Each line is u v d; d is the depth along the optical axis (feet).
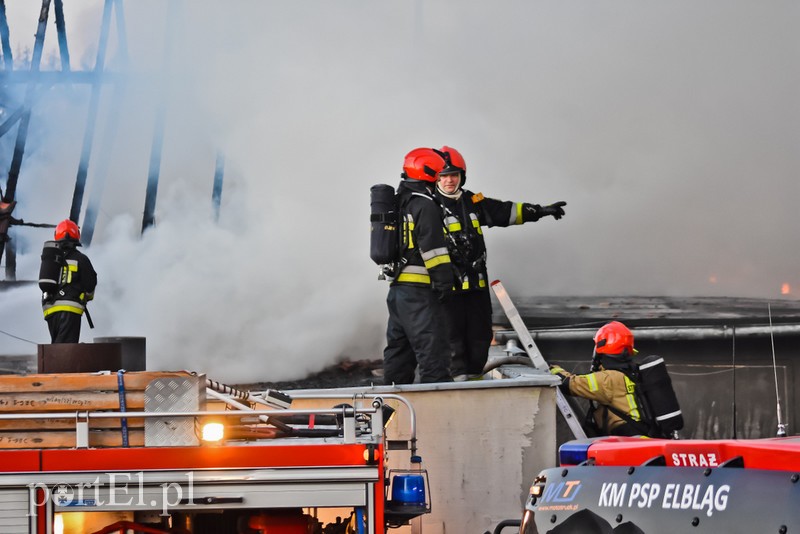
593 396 69.51
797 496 28.45
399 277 76.43
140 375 46.01
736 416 98.84
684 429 99.86
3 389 46.09
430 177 77.05
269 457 44.91
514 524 45.73
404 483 50.42
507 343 98.48
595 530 33.83
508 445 68.33
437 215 75.15
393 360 79.41
